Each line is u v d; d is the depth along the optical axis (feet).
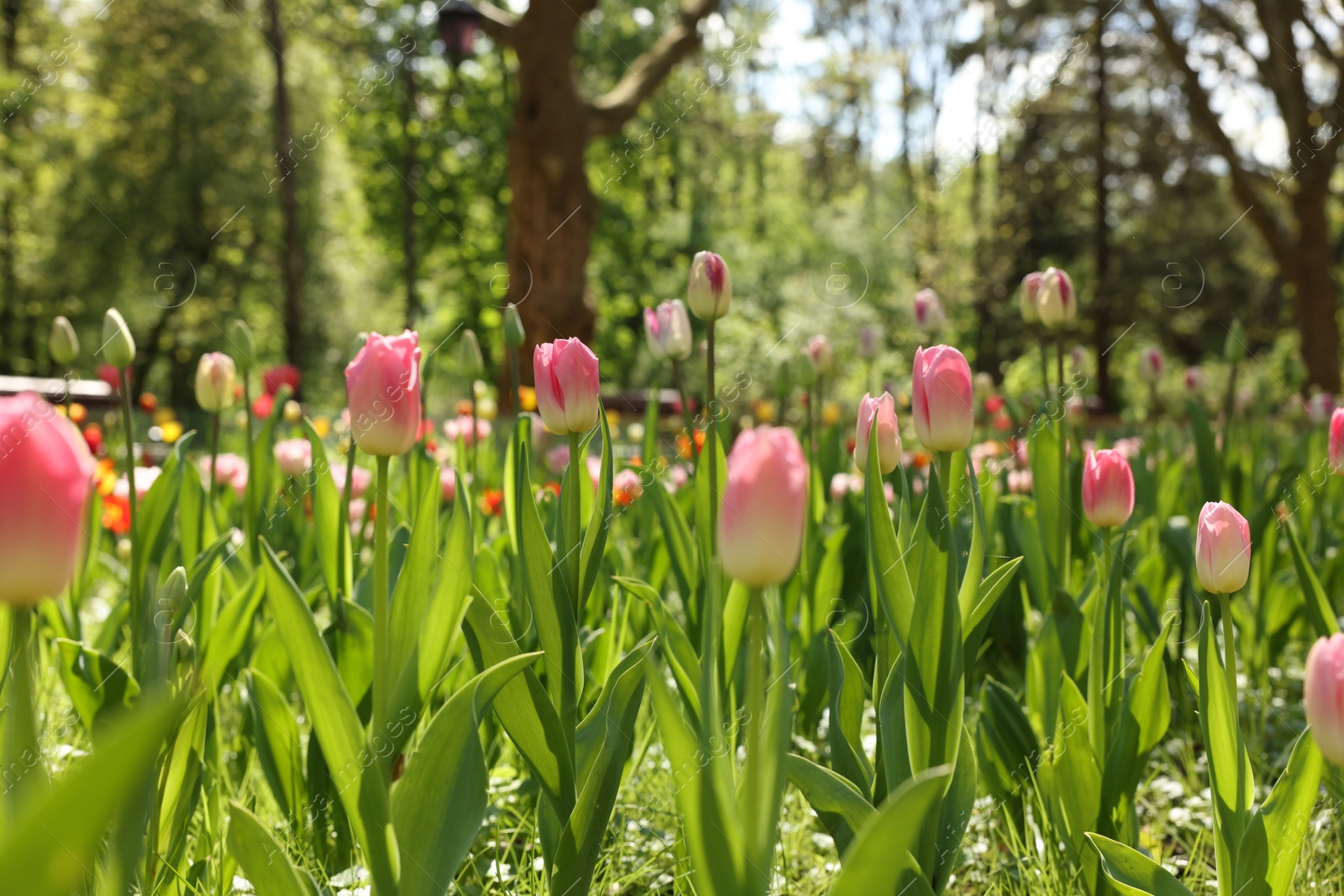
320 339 75.82
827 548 9.06
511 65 77.77
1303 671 11.30
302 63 72.74
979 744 6.93
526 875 6.42
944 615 4.66
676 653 5.84
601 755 4.73
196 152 70.13
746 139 70.69
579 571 5.36
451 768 4.12
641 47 74.69
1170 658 9.11
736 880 3.55
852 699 5.49
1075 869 5.81
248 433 9.40
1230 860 4.62
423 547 4.71
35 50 66.39
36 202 71.15
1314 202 52.26
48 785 3.13
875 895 3.02
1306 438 14.96
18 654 3.07
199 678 4.78
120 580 12.19
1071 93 61.41
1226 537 4.55
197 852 5.76
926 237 61.72
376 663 4.36
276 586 4.11
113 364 6.44
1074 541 10.21
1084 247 68.85
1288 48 46.93
